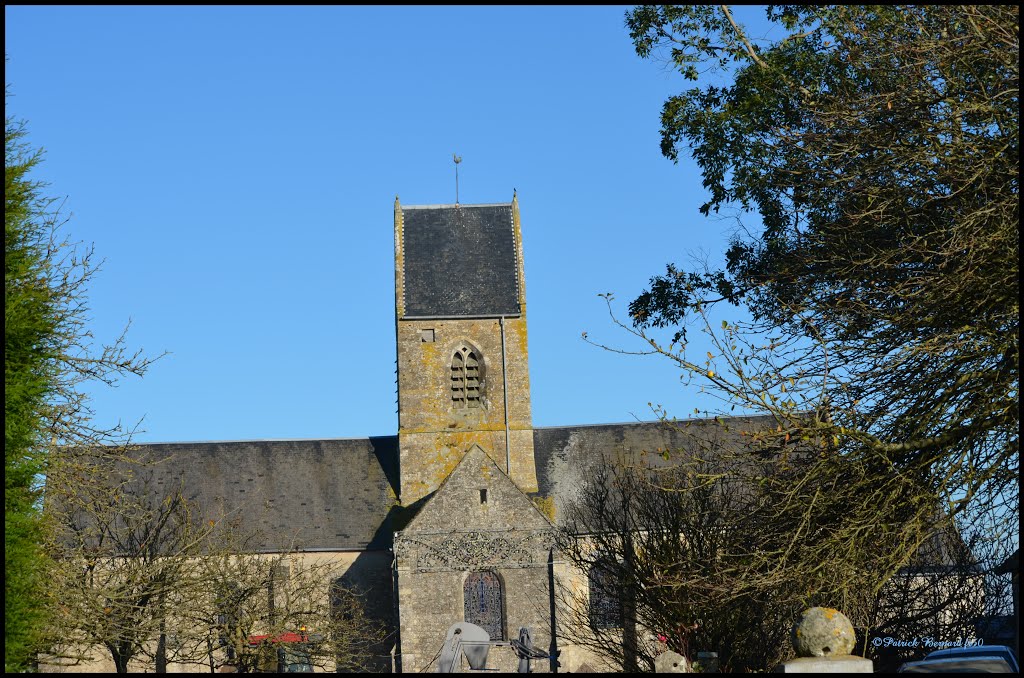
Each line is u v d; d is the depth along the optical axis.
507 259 57.09
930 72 19.91
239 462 55.31
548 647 46.75
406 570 47.56
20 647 24.22
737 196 30.20
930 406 18.50
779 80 26.09
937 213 19.83
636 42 30.91
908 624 22.95
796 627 13.17
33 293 25.20
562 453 55.31
